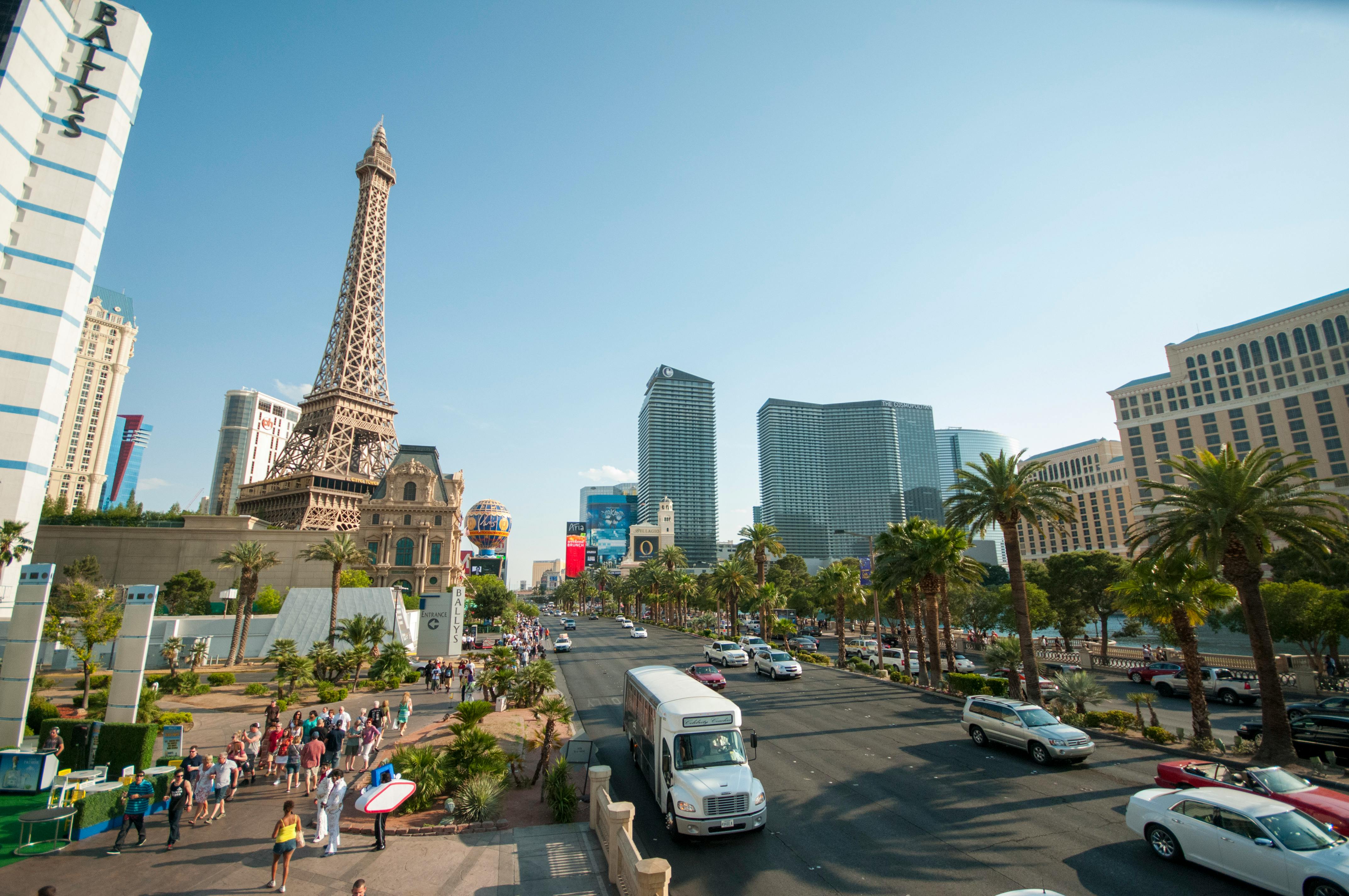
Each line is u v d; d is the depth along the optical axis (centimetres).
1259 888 1200
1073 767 2084
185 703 3422
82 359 16738
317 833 1514
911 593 4106
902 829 1577
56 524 8638
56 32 4419
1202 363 13475
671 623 11550
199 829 1594
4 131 4041
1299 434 12038
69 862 1387
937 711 3083
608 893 1246
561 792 1670
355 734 2220
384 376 13112
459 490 11506
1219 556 2131
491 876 1320
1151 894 1207
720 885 1295
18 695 2117
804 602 9181
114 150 4659
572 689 4006
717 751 1606
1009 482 3262
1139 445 14250
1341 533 2130
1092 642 6531
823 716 2995
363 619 4488
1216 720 3066
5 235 4078
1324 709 2308
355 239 13188
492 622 9944
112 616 3256
